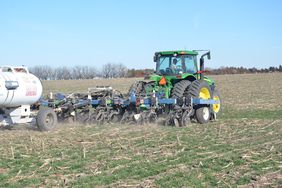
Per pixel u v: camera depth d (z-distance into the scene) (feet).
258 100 82.48
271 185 21.68
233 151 29.86
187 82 47.50
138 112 45.73
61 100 46.11
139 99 45.06
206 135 37.55
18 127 44.45
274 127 42.75
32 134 39.09
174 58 50.67
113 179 22.72
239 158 27.55
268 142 33.63
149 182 22.03
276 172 24.16
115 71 293.84
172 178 22.70
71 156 28.55
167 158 27.68
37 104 45.88
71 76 290.76
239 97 91.30
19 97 40.50
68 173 24.09
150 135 37.68
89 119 46.55
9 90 39.27
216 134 38.14
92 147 31.96
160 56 51.65
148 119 45.21
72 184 21.86
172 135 37.58
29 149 31.22
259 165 25.68
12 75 40.50
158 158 27.68
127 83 186.39
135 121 45.32
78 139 35.83
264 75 209.56
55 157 28.37
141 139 35.47
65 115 46.78
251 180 22.57
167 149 30.89
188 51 50.37
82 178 22.86
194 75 50.11
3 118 40.86
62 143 33.88
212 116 49.52
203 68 50.08
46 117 41.37
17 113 41.83
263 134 38.09
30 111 44.11
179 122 44.19
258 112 60.59
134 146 32.22
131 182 22.11
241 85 139.64
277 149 30.42
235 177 23.13
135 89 48.37
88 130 41.50
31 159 27.78
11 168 25.50
